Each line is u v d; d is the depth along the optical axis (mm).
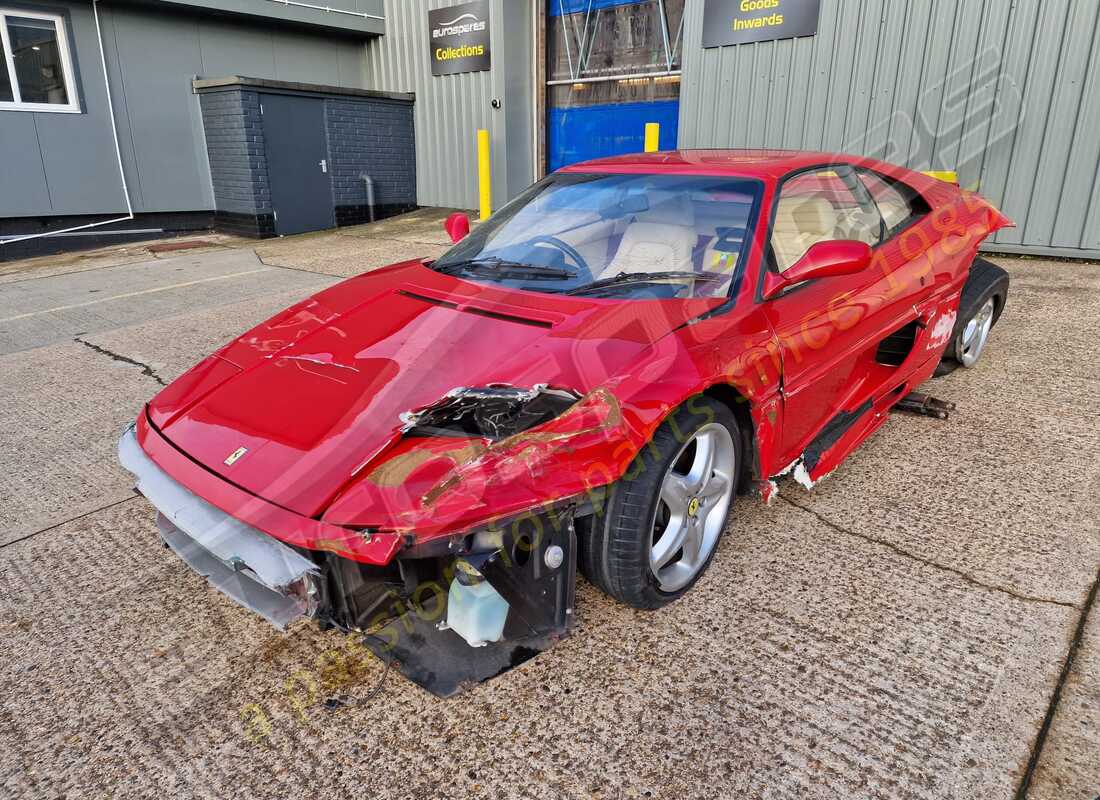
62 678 2096
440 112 12125
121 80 10102
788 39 7750
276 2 10938
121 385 4500
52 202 9789
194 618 2346
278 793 1713
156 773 1777
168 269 8398
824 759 1751
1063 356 4492
